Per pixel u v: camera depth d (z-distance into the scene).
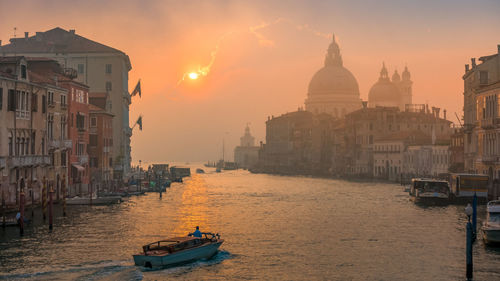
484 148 82.25
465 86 97.94
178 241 40.19
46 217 59.91
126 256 41.34
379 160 170.12
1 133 57.69
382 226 57.88
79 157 83.06
